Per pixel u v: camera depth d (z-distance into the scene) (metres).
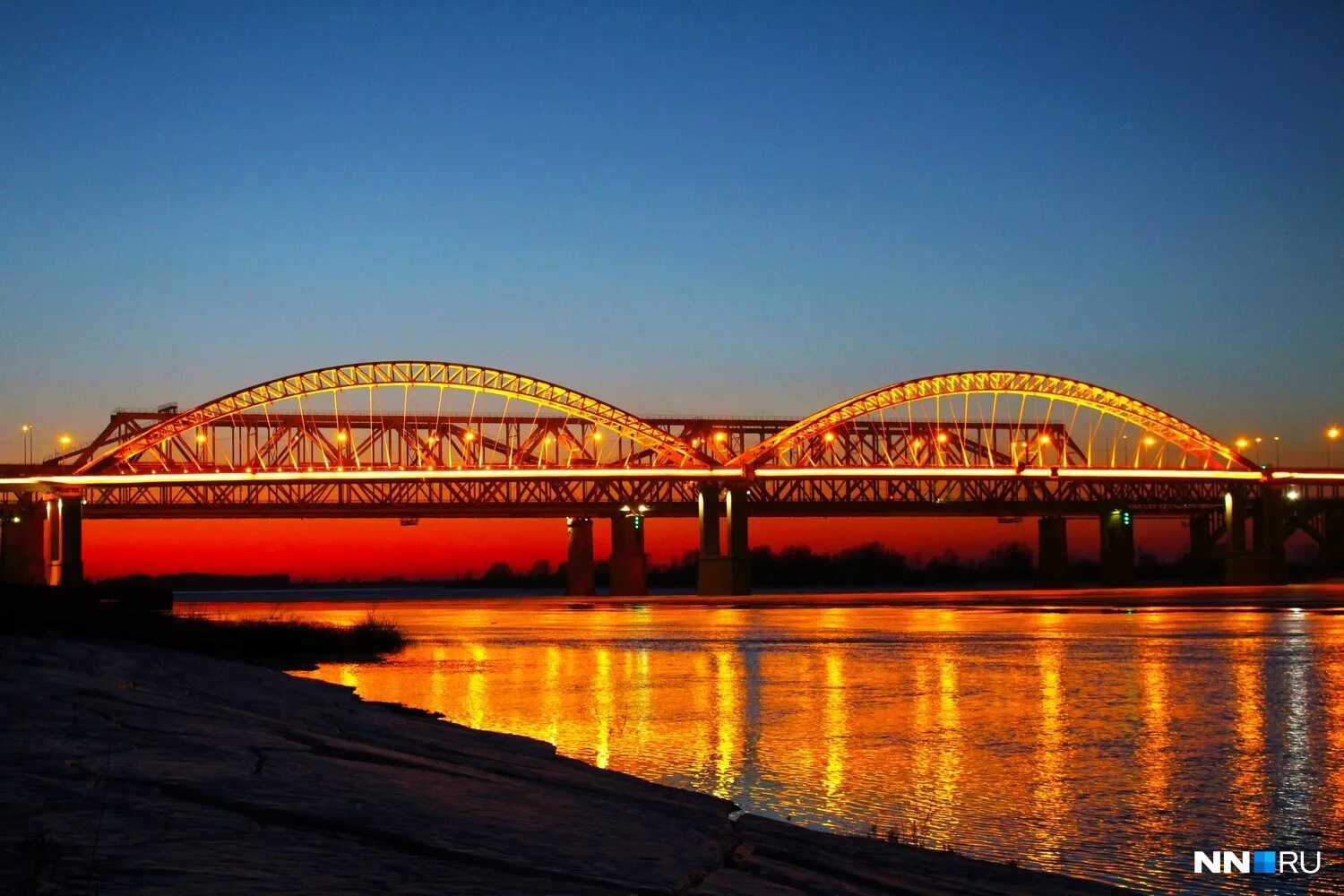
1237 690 59.91
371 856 14.23
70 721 23.22
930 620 141.25
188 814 15.49
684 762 37.91
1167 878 24.55
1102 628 117.12
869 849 21.23
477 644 100.94
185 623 81.06
